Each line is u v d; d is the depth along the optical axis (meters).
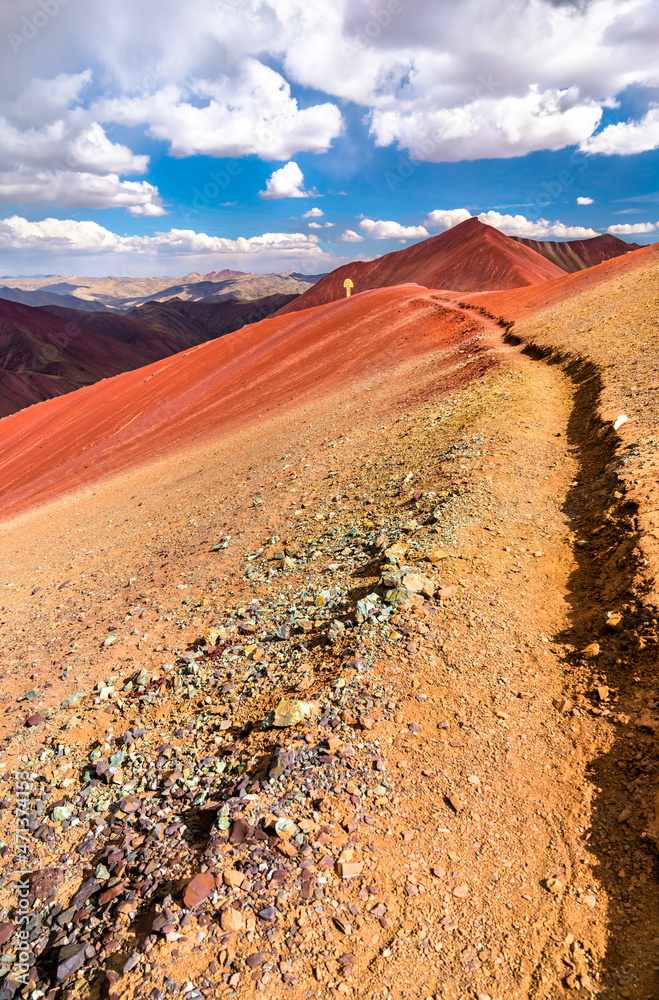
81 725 7.47
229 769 5.64
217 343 73.19
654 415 10.83
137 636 10.38
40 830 5.71
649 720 5.04
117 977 3.70
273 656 7.64
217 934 3.84
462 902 4.00
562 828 4.49
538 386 16.78
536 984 3.47
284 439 27.92
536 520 9.30
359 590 8.39
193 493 25.27
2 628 14.81
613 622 6.14
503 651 6.47
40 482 54.31
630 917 3.75
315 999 3.44
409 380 28.61
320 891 4.07
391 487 13.16
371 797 4.84
